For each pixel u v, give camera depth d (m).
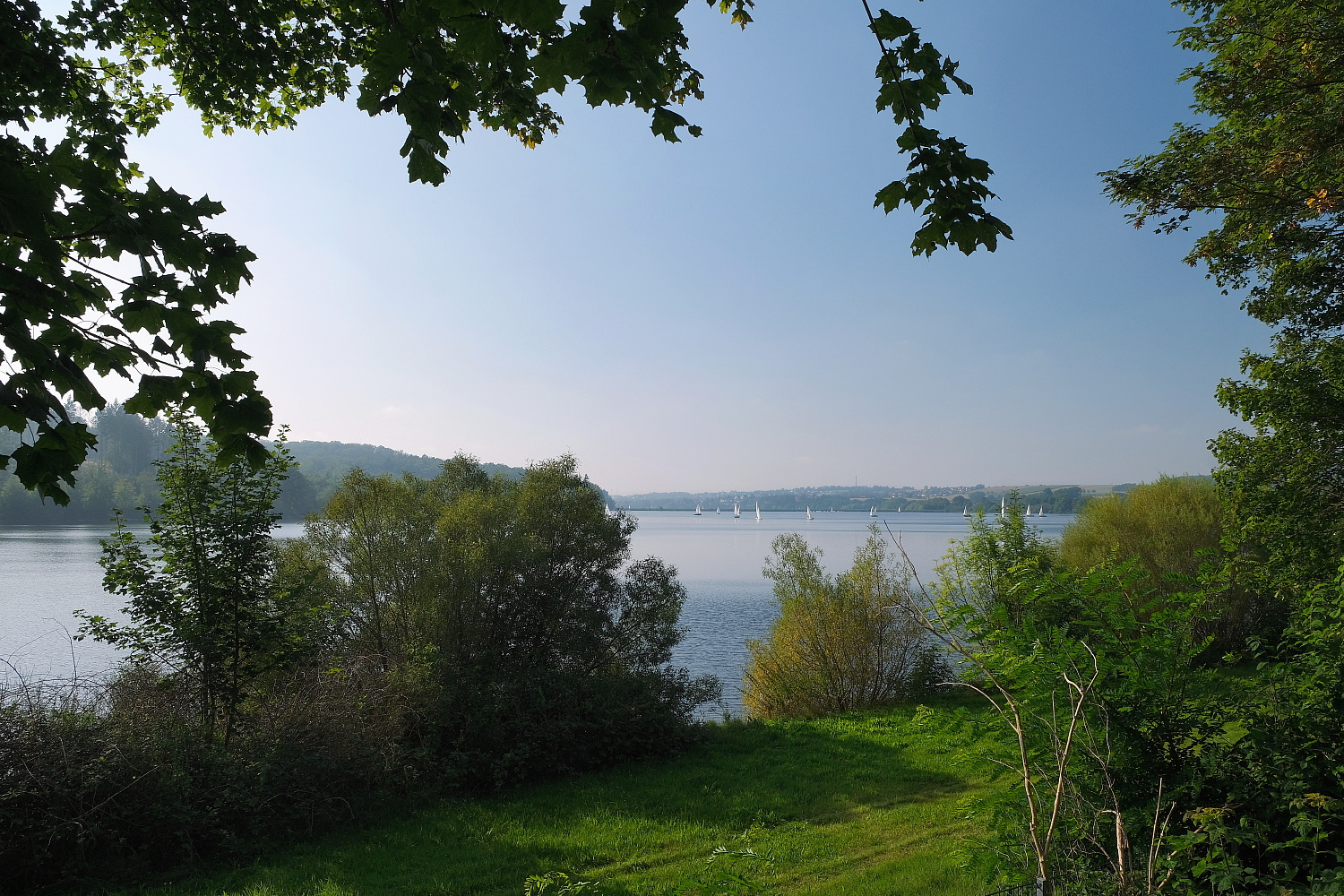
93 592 36.81
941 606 5.80
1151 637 5.54
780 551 25.08
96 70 7.22
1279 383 13.11
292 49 6.97
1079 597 5.66
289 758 11.98
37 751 9.85
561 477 18.44
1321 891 4.05
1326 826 4.66
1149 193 12.54
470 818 12.99
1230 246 12.92
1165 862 4.36
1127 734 5.12
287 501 61.50
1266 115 11.73
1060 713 4.97
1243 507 13.80
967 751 5.74
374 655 15.05
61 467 2.64
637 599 18.91
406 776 13.72
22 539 73.31
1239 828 4.59
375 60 2.99
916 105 3.57
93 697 11.09
